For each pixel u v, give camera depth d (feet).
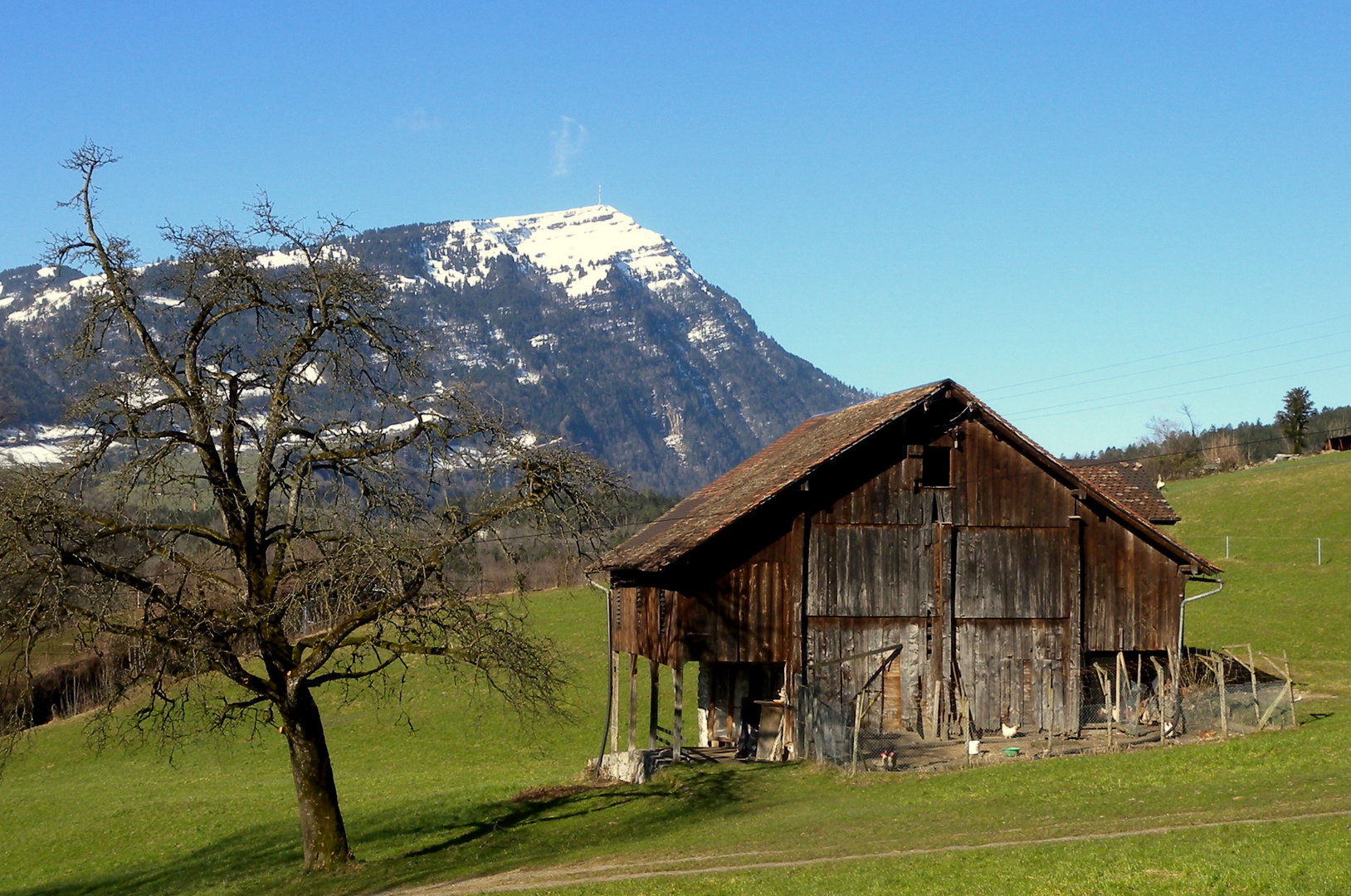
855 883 64.95
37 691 208.03
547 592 301.22
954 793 94.99
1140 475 176.76
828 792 103.14
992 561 125.39
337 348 92.17
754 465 161.17
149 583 84.99
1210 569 127.34
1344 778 81.46
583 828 103.71
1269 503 313.32
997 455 126.31
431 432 90.43
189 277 90.02
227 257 89.30
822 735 115.55
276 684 93.25
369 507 90.33
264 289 91.50
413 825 118.62
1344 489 307.99
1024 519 126.21
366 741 193.98
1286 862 56.39
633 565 125.80
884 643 123.65
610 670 143.74
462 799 131.23
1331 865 54.65
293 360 90.58
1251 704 120.78
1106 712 128.16
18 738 85.10
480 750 183.01
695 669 226.17
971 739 118.21
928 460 129.39
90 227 88.69
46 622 81.15
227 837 133.08
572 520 90.79
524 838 103.65
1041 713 124.47
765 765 119.44
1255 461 446.60
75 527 81.30
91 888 118.62
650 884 72.95
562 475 90.58
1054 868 62.03
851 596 123.13
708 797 107.24
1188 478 426.92
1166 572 128.06
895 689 123.65
